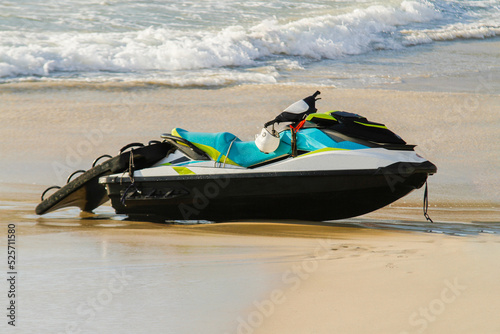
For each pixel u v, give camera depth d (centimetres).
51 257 1555
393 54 7194
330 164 1936
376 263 1440
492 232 2042
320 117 2009
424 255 1529
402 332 978
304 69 6184
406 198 2869
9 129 3862
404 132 4034
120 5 7750
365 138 1952
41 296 1205
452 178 3200
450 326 994
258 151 2062
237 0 8844
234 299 1181
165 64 5831
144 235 1894
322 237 1848
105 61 5653
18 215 2333
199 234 1908
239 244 1736
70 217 2328
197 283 1300
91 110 4341
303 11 8594
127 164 2200
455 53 7431
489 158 3566
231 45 6438
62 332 1012
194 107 4503
